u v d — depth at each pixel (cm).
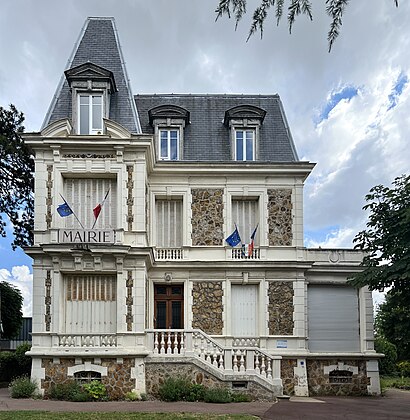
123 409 1492
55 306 1856
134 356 1812
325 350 2191
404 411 1547
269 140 2309
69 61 2181
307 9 433
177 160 2184
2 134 2619
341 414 1445
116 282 1909
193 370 1806
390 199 1862
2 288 3091
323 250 2225
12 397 1788
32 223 2670
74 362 1819
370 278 1769
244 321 2147
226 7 441
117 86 2123
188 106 2400
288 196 2200
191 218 2173
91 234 1895
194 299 2133
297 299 2144
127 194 1933
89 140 1914
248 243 2194
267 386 1781
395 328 1956
